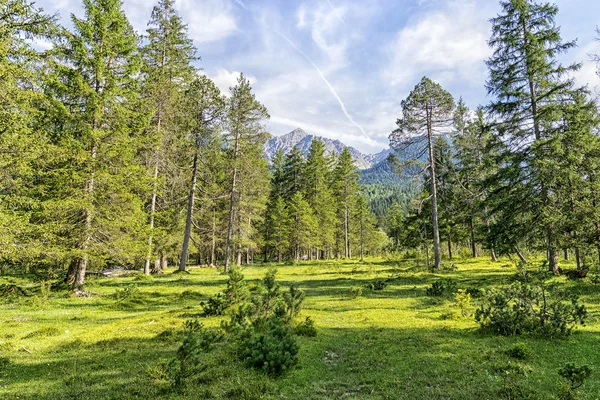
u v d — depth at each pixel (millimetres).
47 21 12297
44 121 16312
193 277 24953
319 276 26625
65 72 16281
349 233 61875
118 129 17703
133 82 18859
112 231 17828
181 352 6199
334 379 6266
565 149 17438
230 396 5500
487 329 9211
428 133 26969
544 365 6441
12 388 6031
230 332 9461
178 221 32969
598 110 17391
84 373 6758
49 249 14844
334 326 10742
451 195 37219
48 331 9984
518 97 19219
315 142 55719
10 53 11625
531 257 31547
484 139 31328
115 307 14344
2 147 12117
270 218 51438
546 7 18469
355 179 54875
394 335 9203
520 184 19250
